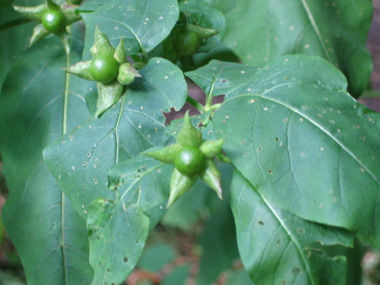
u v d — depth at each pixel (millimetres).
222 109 255
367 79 379
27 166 338
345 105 251
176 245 1026
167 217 697
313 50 373
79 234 324
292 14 375
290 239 237
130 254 250
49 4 313
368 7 378
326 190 232
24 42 402
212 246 493
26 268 324
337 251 363
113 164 266
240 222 242
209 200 592
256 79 266
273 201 232
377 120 250
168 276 776
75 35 389
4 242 940
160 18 289
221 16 327
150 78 276
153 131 268
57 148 273
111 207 257
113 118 271
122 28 289
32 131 342
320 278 235
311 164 236
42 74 351
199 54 399
